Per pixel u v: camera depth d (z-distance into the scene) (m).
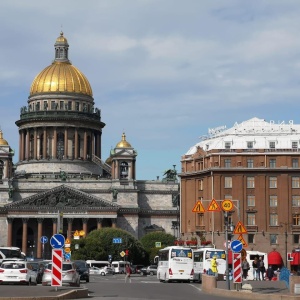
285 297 68.81
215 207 108.06
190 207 194.00
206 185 187.00
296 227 178.75
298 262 136.88
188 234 193.25
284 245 178.25
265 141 184.62
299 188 180.00
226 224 94.38
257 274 120.81
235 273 81.25
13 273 91.75
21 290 75.62
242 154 182.50
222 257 126.75
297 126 194.62
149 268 196.50
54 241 76.69
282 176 180.50
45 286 86.50
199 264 128.00
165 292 84.56
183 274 117.31
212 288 83.50
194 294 80.81
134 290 88.88
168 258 118.50
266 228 179.38
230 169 181.62
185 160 198.88
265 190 180.50
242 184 181.12
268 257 164.00
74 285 93.56
